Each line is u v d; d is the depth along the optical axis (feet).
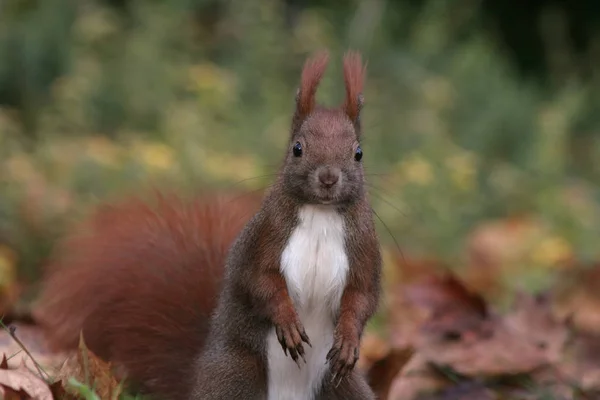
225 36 56.39
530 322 31.60
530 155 56.59
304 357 21.90
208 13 57.82
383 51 57.88
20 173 39.93
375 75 56.90
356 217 21.35
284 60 55.26
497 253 45.98
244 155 46.60
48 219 37.83
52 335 25.61
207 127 47.80
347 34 58.08
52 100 50.19
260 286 21.17
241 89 52.95
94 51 52.19
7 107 50.75
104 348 24.84
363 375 24.79
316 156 20.95
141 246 25.64
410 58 58.03
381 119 53.72
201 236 25.76
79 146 43.52
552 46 71.20
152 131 49.32
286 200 21.18
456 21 64.13
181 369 23.91
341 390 22.27
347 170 20.98
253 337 21.66
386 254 40.65
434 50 59.67
